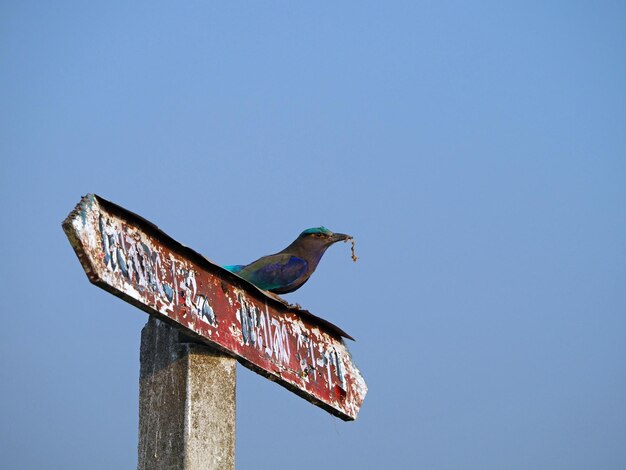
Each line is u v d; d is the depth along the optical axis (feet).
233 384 40.27
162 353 39.63
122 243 35.42
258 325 42.19
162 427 38.93
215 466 39.06
